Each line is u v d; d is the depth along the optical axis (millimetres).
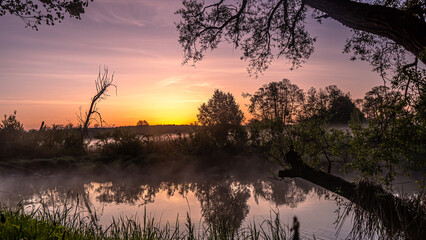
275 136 6672
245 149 16156
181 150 16125
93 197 8906
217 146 16438
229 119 17234
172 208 7559
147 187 10570
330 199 8258
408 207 4008
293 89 11203
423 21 4074
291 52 8391
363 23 4414
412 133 3707
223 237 4469
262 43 8328
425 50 3619
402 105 3684
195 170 13711
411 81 3689
